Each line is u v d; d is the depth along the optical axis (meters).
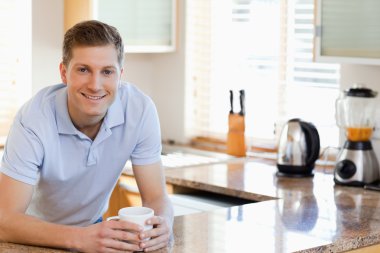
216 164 4.36
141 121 2.79
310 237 2.73
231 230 2.79
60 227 2.46
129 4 4.53
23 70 4.68
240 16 4.80
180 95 5.05
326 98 4.39
